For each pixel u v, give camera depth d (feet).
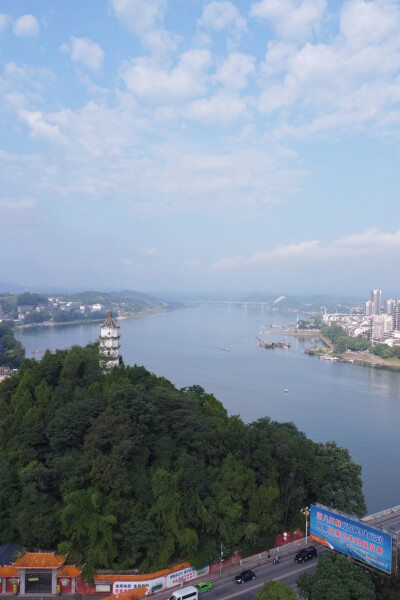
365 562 197.98
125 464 273.54
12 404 334.44
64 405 317.22
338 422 593.83
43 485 265.34
